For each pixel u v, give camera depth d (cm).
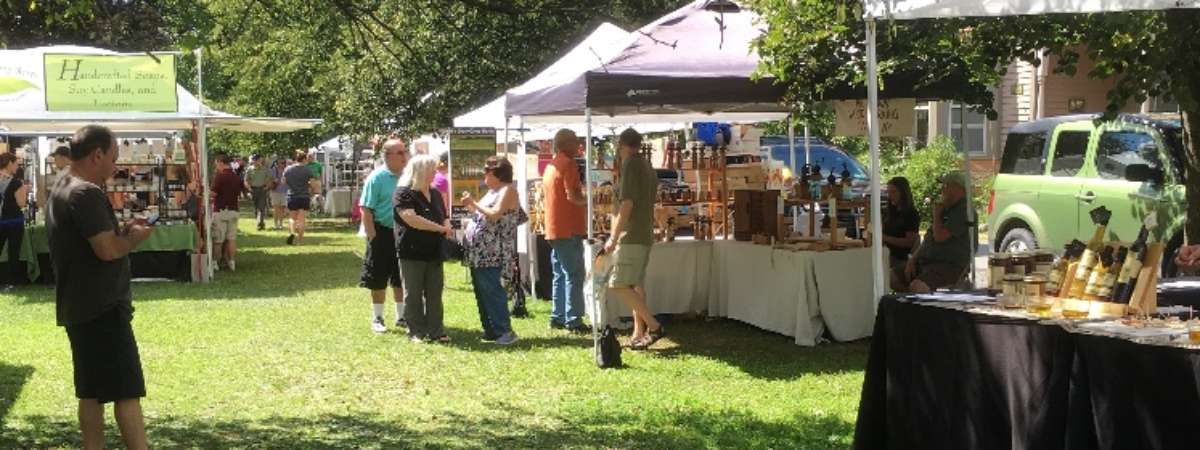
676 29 849
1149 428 382
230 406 715
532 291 1195
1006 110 1992
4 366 845
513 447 600
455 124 1272
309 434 636
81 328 498
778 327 926
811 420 652
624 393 738
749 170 1046
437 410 698
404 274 933
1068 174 1127
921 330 485
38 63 1473
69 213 488
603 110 970
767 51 771
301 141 3444
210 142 3334
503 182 926
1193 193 770
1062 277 454
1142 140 1044
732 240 1010
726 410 680
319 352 900
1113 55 761
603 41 888
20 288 1404
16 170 1436
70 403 720
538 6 627
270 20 633
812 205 944
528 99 848
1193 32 718
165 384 783
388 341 948
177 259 1461
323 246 2056
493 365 838
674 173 1274
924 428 485
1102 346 397
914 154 1938
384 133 1827
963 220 905
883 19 639
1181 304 505
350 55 673
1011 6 535
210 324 1059
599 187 1015
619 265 854
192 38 549
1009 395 438
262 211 2547
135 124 1553
